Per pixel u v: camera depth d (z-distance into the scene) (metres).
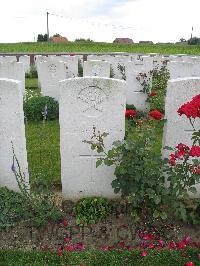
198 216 1.42
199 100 1.20
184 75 3.12
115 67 4.86
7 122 1.49
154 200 1.33
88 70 3.38
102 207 1.50
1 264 1.19
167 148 1.43
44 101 2.86
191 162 1.57
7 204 1.43
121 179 1.42
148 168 1.40
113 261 1.18
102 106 1.50
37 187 1.60
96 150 1.56
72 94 1.47
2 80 1.42
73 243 1.33
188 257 1.20
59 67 3.24
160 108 2.95
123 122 1.53
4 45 12.27
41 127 2.65
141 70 3.09
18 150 1.53
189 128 1.53
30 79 5.22
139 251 1.23
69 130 1.53
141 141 1.41
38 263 1.18
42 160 2.03
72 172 1.60
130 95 3.19
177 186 1.34
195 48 12.37
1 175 1.59
